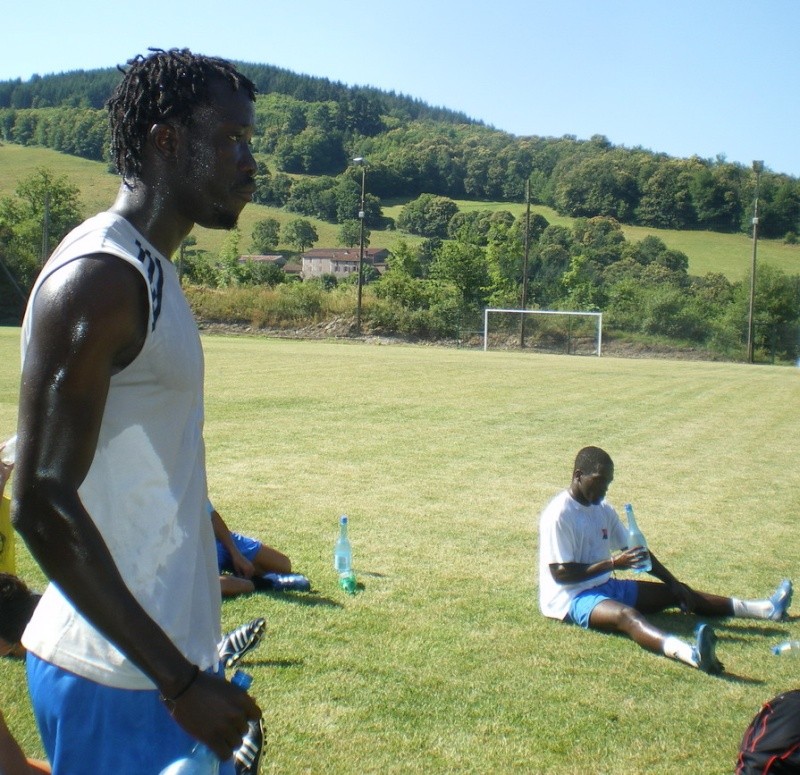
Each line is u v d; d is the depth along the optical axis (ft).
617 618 17.22
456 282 212.02
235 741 5.43
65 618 6.00
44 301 5.15
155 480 5.74
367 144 498.28
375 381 70.28
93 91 514.27
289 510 27.12
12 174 375.66
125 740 5.85
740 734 13.48
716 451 41.70
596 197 365.81
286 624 17.38
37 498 4.98
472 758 12.41
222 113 5.95
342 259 348.38
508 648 16.60
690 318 174.09
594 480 18.48
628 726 13.60
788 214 341.21
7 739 10.22
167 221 5.95
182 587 5.95
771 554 24.23
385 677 15.03
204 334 159.63
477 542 24.14
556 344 173.17
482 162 449.89
